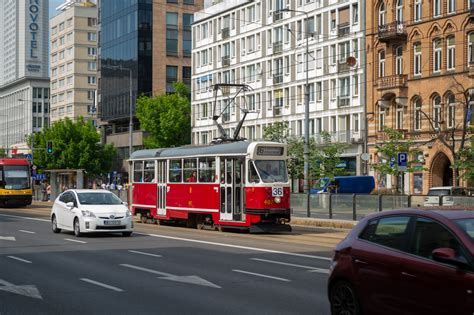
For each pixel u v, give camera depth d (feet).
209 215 97.35
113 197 87.40
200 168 98.73
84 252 65.87
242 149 91.25
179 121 273.33
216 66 267.80
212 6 270.46
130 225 83.66
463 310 24.99
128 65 320.70
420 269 26.99
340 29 205.16
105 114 344.69
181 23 319.06
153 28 314.55
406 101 179.11
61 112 458.50
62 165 313.53
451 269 25.70
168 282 45.98
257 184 88.99
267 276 48.49
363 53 196.65
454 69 165.99
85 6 444.96
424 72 173.68
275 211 89.30
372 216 31.07
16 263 57.36
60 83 460.14
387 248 29.12
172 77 318.04
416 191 175.94
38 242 76.89
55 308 36.94
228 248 69.41
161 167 108.99
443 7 168.66
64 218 87.61
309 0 218.18
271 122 236.63
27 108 519.19
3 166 177.17
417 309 26.99
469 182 145.48
